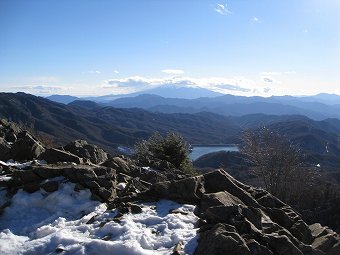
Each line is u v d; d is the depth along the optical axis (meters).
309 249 9.49
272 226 10.10
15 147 15.28
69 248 8.65
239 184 13.35
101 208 11.13
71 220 10.67
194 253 8.42
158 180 14.20
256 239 8.96
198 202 11.41
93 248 8.52
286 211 12.05
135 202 11.52
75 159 14.09
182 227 9.70
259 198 12.66
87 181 11.84
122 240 8.95
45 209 11.30
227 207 9.64
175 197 11.56
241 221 9.28
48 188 11.73
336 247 10.04
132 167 15.23
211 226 9.30
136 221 10.06
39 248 8.95
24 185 12.05
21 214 11.05
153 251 8.53
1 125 19.31
